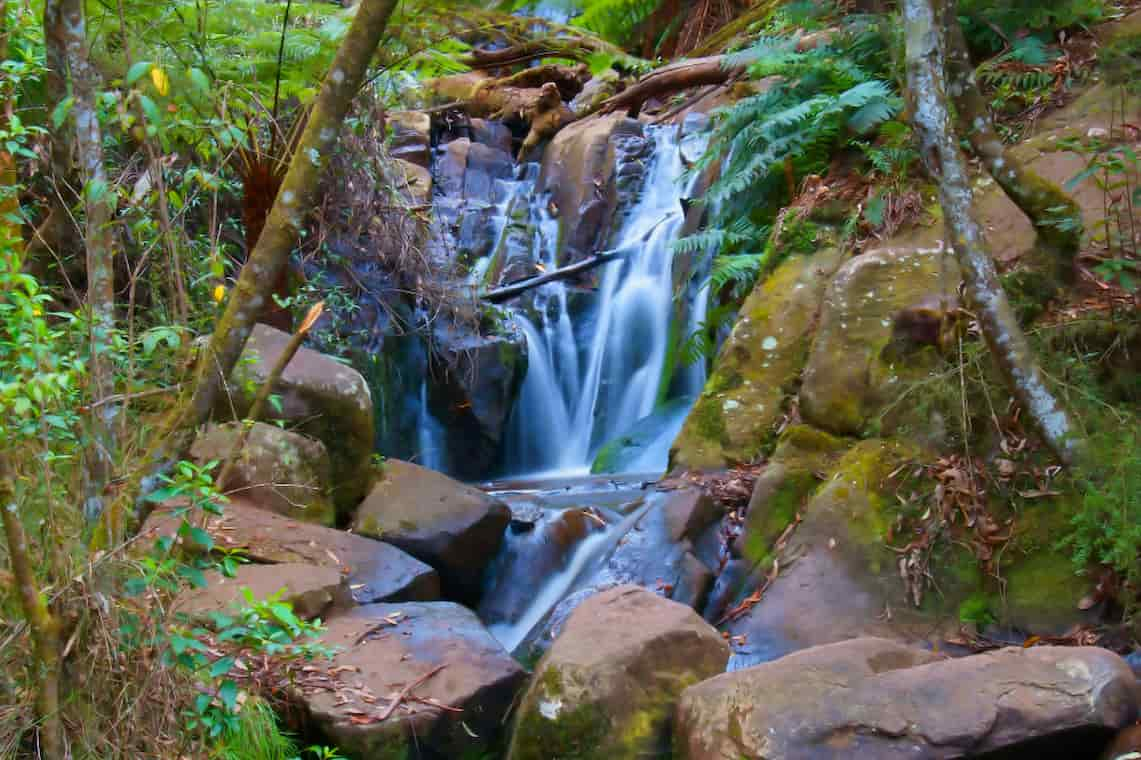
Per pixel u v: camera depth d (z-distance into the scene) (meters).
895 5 6.59
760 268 6.29
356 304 7.34
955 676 3.11
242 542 4.55
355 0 6.19
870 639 3.42
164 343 4.00
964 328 4.88
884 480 4.64
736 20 9.88
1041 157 5.51
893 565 4.38
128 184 4.41
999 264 5.06
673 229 8.45
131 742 2.58
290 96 6.38
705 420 5.59
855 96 6.25
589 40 4.64
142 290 4.79
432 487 5.45
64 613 2.53
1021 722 2.94
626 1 3.77
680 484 5.29
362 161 7.05
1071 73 6.12
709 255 7.59
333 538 4.80
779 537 4.77
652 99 10.83
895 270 5.41
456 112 10.94
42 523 2.69
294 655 3.26
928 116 4.00
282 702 3.60
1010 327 4.00
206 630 3.54
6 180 3.08
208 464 2.71
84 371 2.77
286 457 4.67
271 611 2.90
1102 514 3.98
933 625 4.16
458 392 7.68
